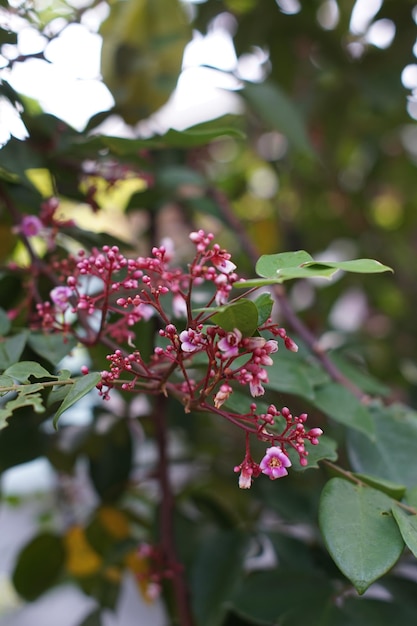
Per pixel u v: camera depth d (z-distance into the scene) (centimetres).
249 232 83
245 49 68
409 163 87
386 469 43
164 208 66
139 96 55
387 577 47
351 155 88
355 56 69
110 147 46
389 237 88
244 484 35
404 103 71
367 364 68
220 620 47
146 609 81
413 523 36
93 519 57
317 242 85
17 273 46
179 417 60
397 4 65
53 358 41
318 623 42
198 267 35
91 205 50
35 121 47
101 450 57
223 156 88
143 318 42
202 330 35
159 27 55
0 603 87
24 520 89
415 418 45
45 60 44
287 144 76
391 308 84
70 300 41
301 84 76
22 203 47
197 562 49
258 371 35
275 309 68
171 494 51
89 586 58
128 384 36
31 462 51
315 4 66
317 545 50
